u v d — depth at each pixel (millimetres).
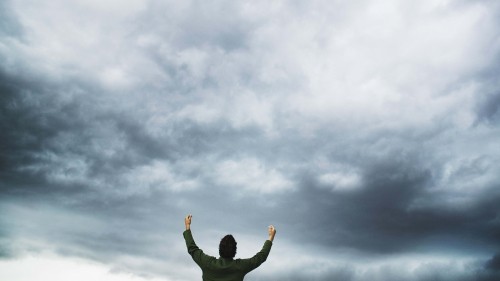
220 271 4688
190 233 5113
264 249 4988
